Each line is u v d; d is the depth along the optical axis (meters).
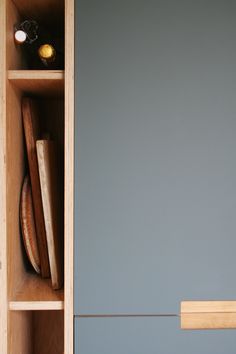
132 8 0.81
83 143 0.82
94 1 0.81
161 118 0.82
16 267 0.93
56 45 1.15
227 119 0.83
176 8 0.82
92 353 0.83
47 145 0.92
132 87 0.82
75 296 0.82
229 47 0.82
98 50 0.81
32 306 0.85
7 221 0.84
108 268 0.83
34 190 0.94
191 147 0.82
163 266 0.83
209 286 0.84
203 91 0.82
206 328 0.84
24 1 0.89
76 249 0.82
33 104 1.02
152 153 0.82
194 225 0.83
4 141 0.83
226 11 0.82
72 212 0.82
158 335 0.83
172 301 0.83
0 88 0.82
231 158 0.83
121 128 0.82
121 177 0.82
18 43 0.93
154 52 0.82
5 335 0.84
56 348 1.22
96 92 0.81
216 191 0.83
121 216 0.82
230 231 0.83
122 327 0.83
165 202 0.83
